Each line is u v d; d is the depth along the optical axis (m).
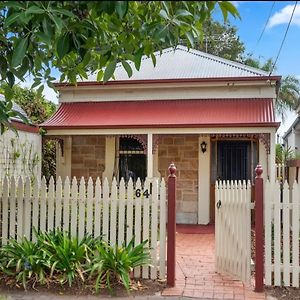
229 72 15.95
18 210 7.46
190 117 13.90
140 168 15.17
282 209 6.83
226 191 7.70
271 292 6.55
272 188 6.82
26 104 17.53
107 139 15.38
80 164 15.60
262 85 15.02
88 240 7.07
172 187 6.96
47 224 7.39
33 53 5.89
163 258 7.07
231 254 7.40
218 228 7.91
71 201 7.33
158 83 15.39
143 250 7.00
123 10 3.53
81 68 6.79
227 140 14.82
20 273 6.55
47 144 15.98
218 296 6.34
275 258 6.80
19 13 4.20
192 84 15.29
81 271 6.59
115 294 6.34
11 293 6.30
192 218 14.80
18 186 7.49
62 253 6.66
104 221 7.20
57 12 4.16
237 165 14.78
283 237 6.79
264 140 12.91
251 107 14.51
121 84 15.61
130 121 13.92
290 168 15.27
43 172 15.66
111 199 7.22
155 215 7.11
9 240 7.25
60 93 16.17
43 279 6.50
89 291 6.38
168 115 14.30
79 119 14.55
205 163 14.80
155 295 6.36
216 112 14.24
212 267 8.17
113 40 5.70
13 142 12.45
